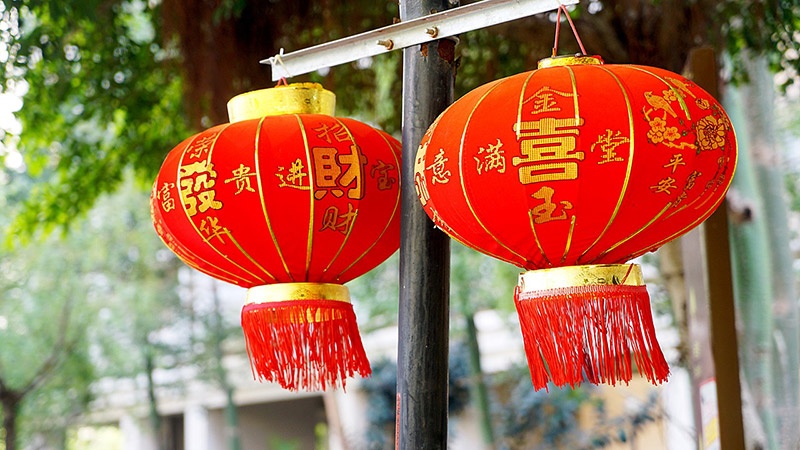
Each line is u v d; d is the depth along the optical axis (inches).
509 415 416.2
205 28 225.0
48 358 481.7
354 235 97.7
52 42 228.8
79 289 475.5
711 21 195.8
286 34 231.9
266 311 98.4
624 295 82.9
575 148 79.4
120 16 250.5
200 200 95.9
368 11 232.7
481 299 401.1
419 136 97.2
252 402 621.3
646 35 196.4
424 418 93.7
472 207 83.0
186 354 519.8
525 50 226.8
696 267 137.2
